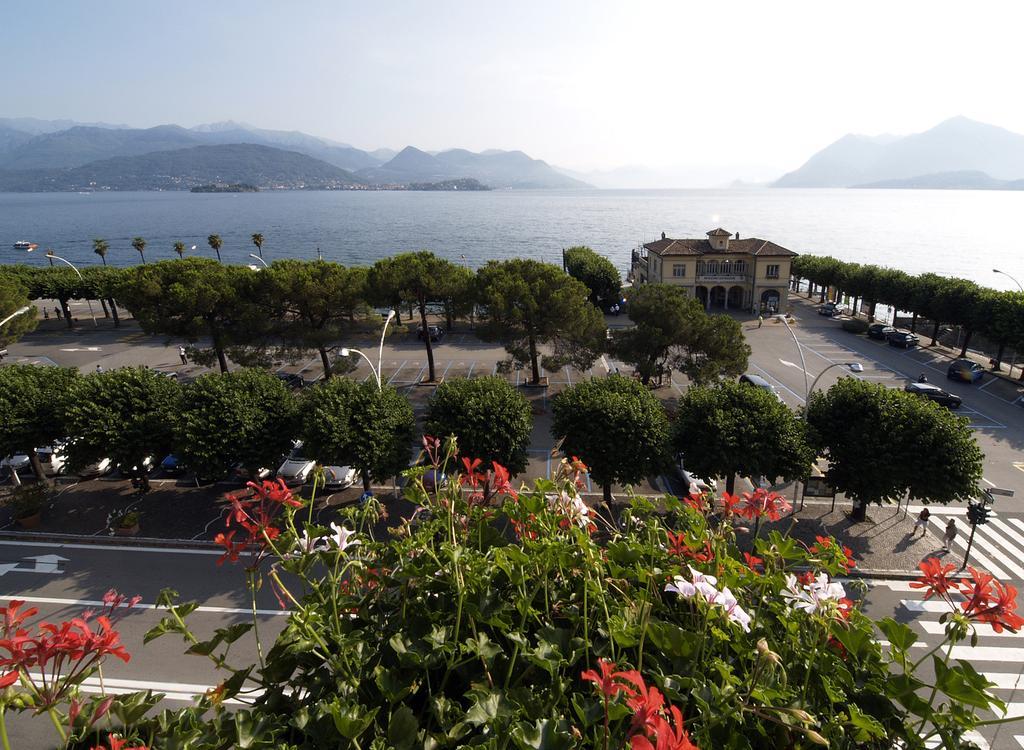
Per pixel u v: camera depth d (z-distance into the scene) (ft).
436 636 17.61
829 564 21.52
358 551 22.86
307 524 20.98
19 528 91.81
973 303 173.47
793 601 20.48
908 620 72.33
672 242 256.32
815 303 272.31
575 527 20.77
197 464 89.20
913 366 176.04
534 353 154.92
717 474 87.35
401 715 15.52
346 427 88.99
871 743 17.16
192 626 70.85
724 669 16.02
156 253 588.09
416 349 198.59
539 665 16.89
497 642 19.69
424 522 23.76
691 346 141.79
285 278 140.87
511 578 19.17
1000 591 17.39
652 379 162.71
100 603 75.05
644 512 25.55
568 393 96.63
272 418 95.04
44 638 15.65
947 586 18.61
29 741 53.67
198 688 61.82
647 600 18.93
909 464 83.10
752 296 244.83
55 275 226.17
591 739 15.12
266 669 18.60
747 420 87.25
